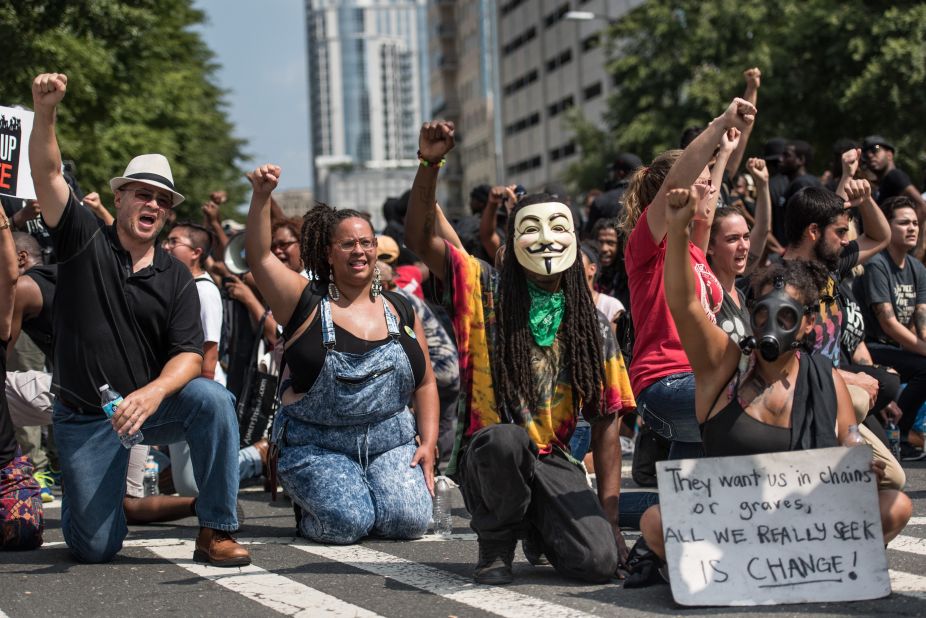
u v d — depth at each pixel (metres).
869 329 9.19
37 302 6.71
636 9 36.25
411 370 6.58
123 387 5.92
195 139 33.69
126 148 25.41
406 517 6.48
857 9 27.11
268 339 8.80
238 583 5.44
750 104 5.21
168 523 7.27
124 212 5.93
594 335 5.32
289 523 7.26
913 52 25.92
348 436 6.56
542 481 5.20
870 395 5.86
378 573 5.58
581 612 4.63
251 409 8.52
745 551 4.60
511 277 5.28
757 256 8.08
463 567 5.69
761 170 8.05
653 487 8.00
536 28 71.69
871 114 27.31
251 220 6.06
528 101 74.12
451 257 5.37
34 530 6.43
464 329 5.34
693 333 4.70
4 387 6.45
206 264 10.46
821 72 28.31
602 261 10.02
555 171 69.56
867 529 4.61
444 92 94.56
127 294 5.91
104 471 5.96
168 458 8.58
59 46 19.08
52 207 5.79
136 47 25.22
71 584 5.54
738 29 33.38
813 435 4.72
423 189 5.29
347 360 6.38
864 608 4.49
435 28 96.44
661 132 34.16
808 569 4.59
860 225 10.20
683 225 4.58
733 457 4.63
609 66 36.78
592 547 5.07
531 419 5.28
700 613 4.54
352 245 6.34
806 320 4.67
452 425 9.07
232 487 5.90
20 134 7.64
